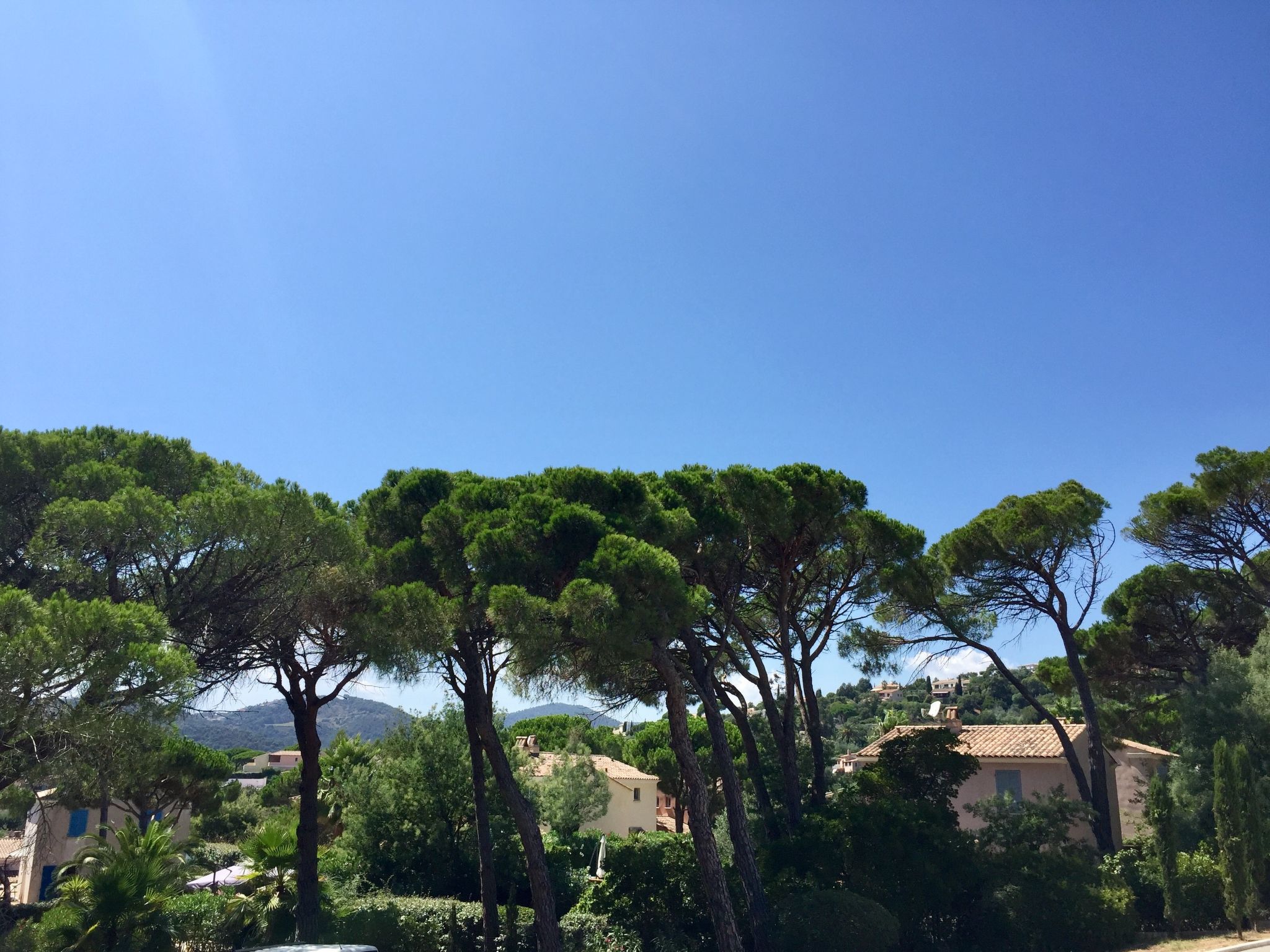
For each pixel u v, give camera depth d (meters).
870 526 17.73
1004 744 27.56
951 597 23.47
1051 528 22.03
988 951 14.91
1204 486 25.03
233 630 13.43
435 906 18.27
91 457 13.79
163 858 17.22
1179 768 22.73
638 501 14.80
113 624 9.29
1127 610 27.91
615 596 12.26
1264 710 21.66
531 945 16.91
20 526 12.55
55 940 13.69
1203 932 16.19
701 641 17.25
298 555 13.45
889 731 39.44
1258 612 26.55
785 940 13.58
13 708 8.88
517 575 13.07
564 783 33.00
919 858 14.98
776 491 16.16
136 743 10.01
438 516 14.51
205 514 12.27
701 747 33.25
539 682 14.22
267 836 17.81
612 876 16.38
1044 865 16.08
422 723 26.41
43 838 13.11
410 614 13.12
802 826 16.33
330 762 31.22
